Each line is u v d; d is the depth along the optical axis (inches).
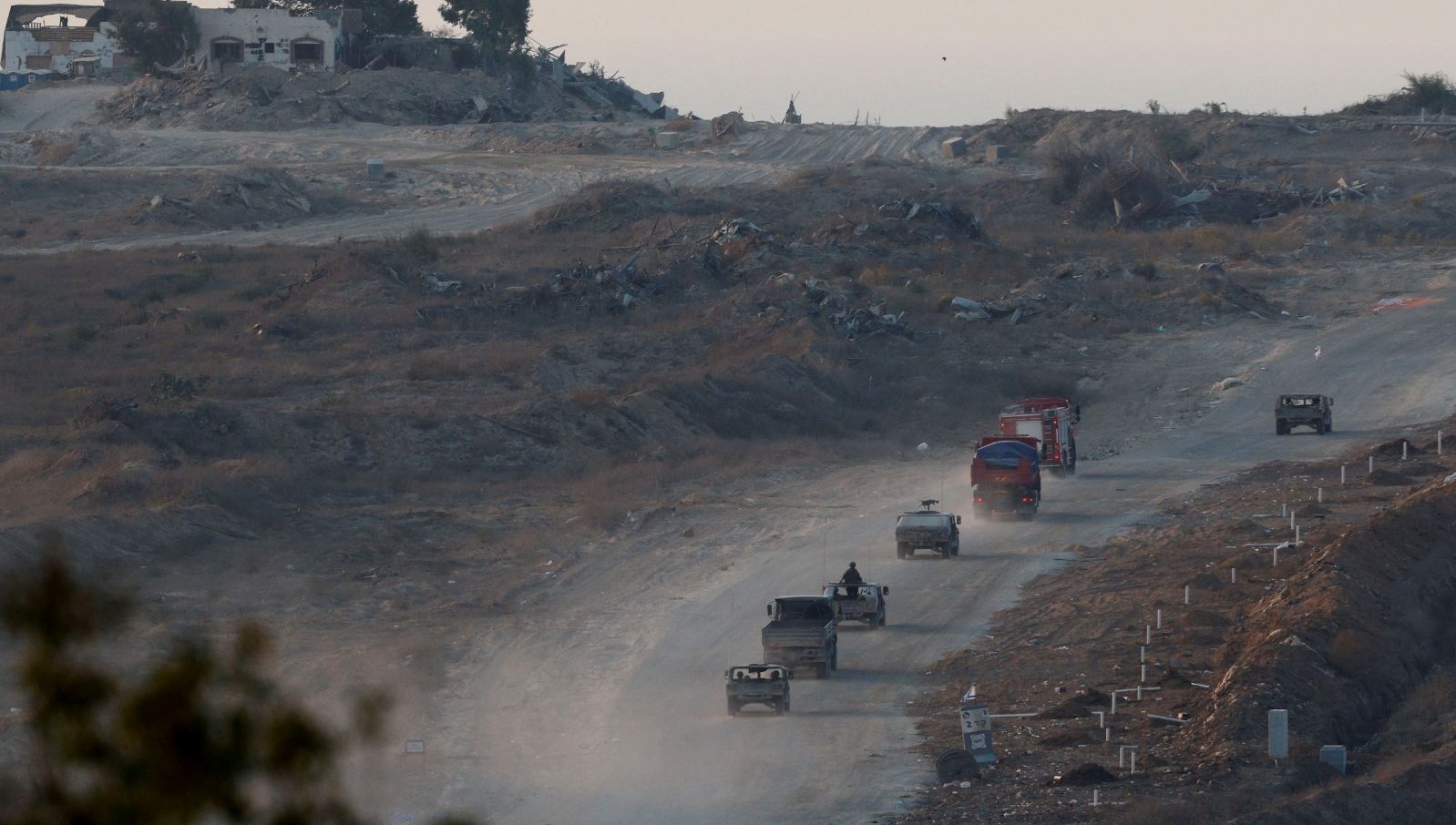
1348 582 5654.5
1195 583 6373.0
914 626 6097.4
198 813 644.7
